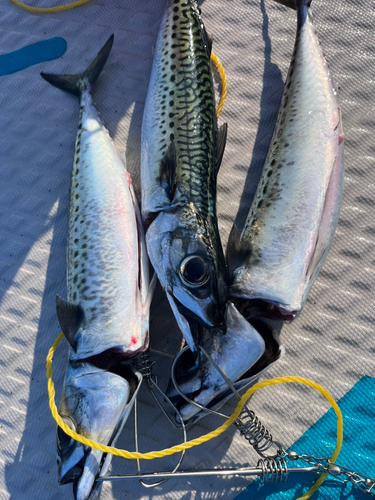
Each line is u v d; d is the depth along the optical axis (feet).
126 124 1.52
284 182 1.30
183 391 1.22
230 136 1.48
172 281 1.25
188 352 1.28
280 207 1.28
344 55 1.49
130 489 1.30
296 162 1.30
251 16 1.54
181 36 1.38
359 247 1.39
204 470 1.20
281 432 1.31
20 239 1.50
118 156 1.38
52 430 1.37
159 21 1.57
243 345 1.20
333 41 1.50
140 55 1.56
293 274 1.26
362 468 1.28
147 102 1.39
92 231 1.30
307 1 1.36
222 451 1.31
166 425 1.33
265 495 1.28
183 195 1.29
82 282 1.28
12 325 1.45
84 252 1.30
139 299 1.29
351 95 1.47
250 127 1.48
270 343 1.27
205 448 1.32
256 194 1.34
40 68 1.59
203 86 1.37
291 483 1.28
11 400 1.40
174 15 1.39
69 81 1.51
